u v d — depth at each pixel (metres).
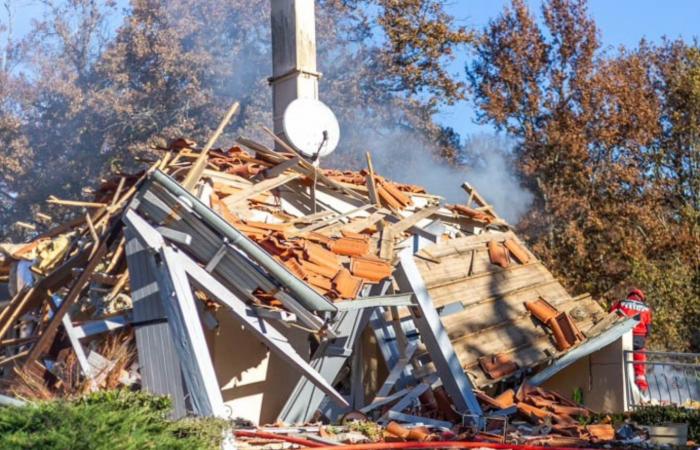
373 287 11.21
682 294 24.41
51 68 34.34
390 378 11.48
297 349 11.13
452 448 8.70
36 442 5.99
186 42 33.34
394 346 11.91
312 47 14.80
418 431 9.45
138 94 32.28
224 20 33.53
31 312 11.68
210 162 12.23
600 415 11.76
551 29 31.77
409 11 33.69
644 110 29.98
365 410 11.04
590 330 13.47
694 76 29.91
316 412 11.05
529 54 31.78
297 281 9.69
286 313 9.94
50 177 32.59
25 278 12.16
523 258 14.62
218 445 7.50
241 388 11.21
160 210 10.15
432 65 34.03
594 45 31.30
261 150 12.48
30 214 32.53
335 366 10.91
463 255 13.73
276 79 14.84
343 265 11.02
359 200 13.00
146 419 6.99
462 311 12.66
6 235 32.50
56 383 10.28
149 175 10.01
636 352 13.49
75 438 6.10
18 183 32.72
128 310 10.62
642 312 14.02
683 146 30.48
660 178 30.39
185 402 9.38
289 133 13.26
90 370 10.06
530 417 11.35
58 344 10.74
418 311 11.31
